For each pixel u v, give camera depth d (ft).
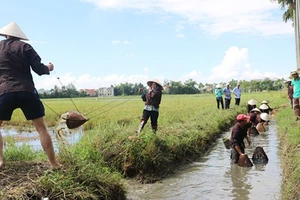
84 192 18.51
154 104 33.76
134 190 25.08
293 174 22.26
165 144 31.27
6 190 17.02
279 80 375.45
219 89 79.56
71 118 22.07
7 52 18.01
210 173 29.27
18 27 19.13
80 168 20.47
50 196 17.56
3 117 17.80
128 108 116.57
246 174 28.53
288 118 52.31
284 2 112.37
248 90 406.00
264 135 50.31
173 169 30.35
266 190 24.04
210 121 52.60
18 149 25.67
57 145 23.57
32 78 18.57
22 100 17.71
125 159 28.04
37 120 18.58
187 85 395.14
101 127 35.88
